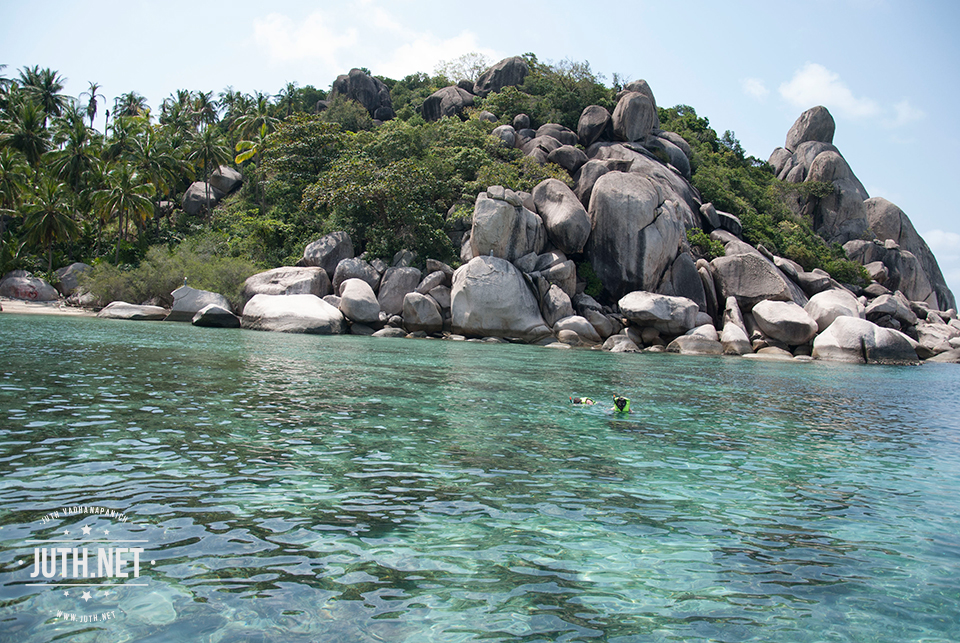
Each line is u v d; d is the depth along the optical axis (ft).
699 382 53.26
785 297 101.71
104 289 113.50
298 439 24.61
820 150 205.36
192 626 11.03
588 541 15.97
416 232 116.16
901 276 177.27
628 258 106.42
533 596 12.87
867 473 24.61
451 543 15.34
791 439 30.66
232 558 13.84
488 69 203.10
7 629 10.71
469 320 95.40
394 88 230.68
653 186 110.73
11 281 125.29
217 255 123.85
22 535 14.37
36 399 28.84
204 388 34.78
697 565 14.85
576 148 144.46
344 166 121.60
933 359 107.65
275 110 195.21
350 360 54.54
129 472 19.22
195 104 213.87
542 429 29.32
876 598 13.58
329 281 108.47
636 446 26.96
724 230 134.00
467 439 26.35
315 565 13.74
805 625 12.25
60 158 146.51
